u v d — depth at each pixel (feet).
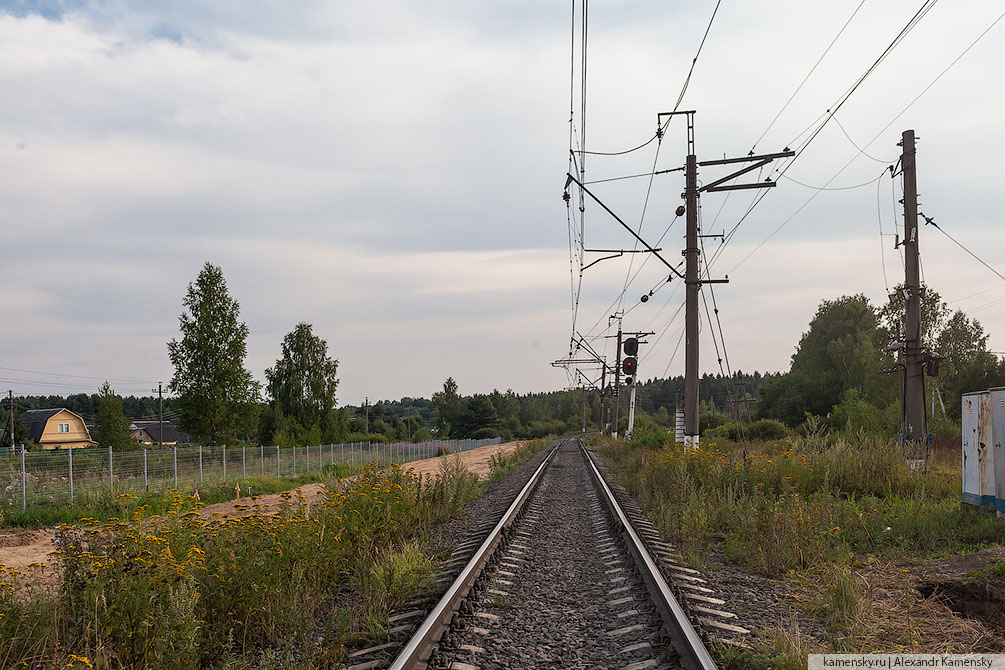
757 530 33.53
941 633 20.25
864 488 48.08
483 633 20.17
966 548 31.68
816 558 29.14
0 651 17.28
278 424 189.67
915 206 66.64
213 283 135.85
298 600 22.67
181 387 134.62
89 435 275.80
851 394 116.57
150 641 18.12
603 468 93.86
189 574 19.94
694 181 67.82
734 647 18.03
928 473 51.24
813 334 206.39
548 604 24.39
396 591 24.64
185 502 25.50
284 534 25.27
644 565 27.43
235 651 20.11
